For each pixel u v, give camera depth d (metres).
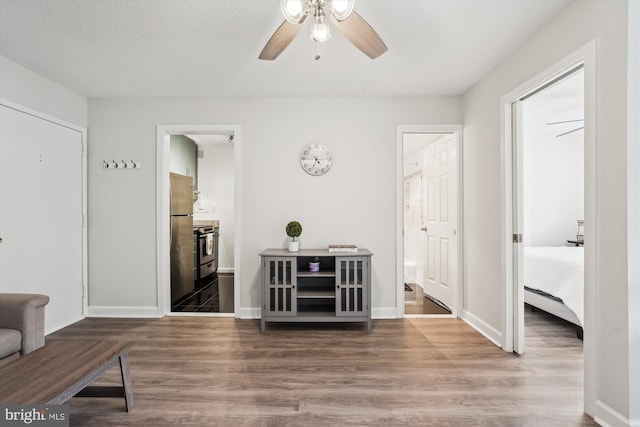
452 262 3.80
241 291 3.63
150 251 3.65
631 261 1.65
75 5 2.04
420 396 2.07
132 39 2.45
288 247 3.63
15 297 2.15
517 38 2.43
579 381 2.26
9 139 2.78
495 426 1.78
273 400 2.02
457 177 3.61
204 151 6.57
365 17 2.17
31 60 2.77
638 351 1.65
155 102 3.64
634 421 1.65
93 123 3.64
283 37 1.83
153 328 3.29
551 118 4.51
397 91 3.48
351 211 3.64
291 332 3.19
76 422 1.80
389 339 3.01
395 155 3.64
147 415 1.87
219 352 2.72
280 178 3.64
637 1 1.63
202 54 2.68
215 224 6.57
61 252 3.30
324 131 3.64
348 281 3.20
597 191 1.83
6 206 2.76
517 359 2.60
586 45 1.87
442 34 2.38
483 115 3.13
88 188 3.64
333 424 1.79
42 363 1.67
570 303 3.01
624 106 1.66
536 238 5.25
